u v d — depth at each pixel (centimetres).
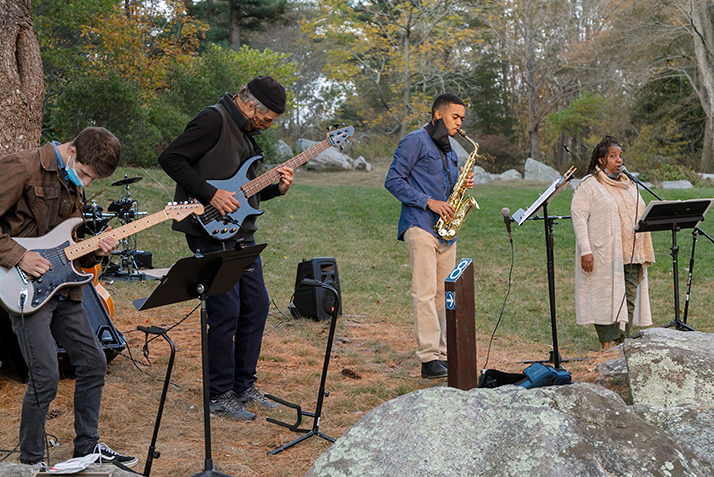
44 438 294
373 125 3728
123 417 380
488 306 810
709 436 239
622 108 3488
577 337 675
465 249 1251
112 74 1902
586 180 576
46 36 2183
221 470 315
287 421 399
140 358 510
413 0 3025
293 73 2783
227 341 409
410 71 3177
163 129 2092
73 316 300
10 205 279
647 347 331
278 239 1289
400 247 1288
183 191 400
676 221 479
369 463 226
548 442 216
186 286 292
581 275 577
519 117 4794
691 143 3288
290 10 3750
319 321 693
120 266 933
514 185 2733
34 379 284
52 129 2059
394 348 606
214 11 3784
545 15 3488
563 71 4116
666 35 3014
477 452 222
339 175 2848
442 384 482
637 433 223
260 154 425
